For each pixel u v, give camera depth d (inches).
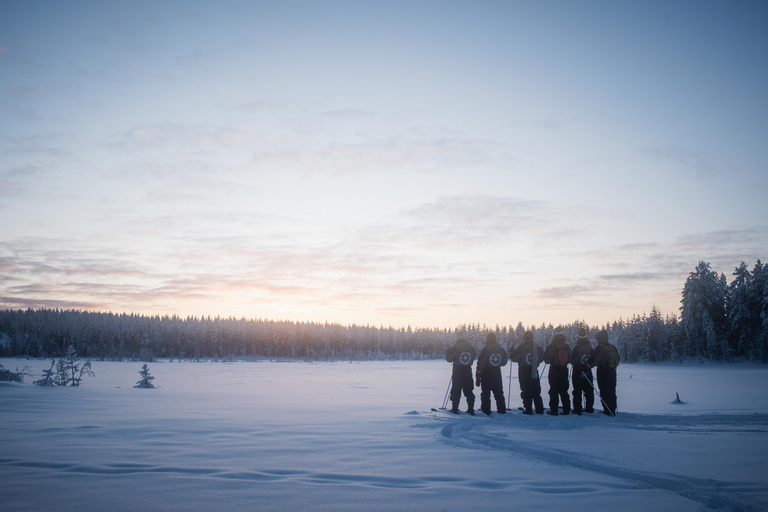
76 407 393.1
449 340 6496.1
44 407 383.6
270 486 166.9
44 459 200.7
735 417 373.4
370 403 470.0
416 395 593.9
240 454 217.5
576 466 201.3
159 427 289.1
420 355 6422.2
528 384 397.7
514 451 231.3
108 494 154.9
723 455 219.5
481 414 386.3
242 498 152.9
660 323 2842.0
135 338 4749.0
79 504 144.1
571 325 3513.8
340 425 307.6
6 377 564.1
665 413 407.8
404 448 235.1
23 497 150.2
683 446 242.1
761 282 2190.0
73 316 5059.1
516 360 403.9
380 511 140.9
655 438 267.0
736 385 901.8
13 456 205.9
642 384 944.9
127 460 201.3
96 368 1873.8
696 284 2407.7
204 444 239.9
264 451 224.7
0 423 300.0
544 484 172.1
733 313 2258.9
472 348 397.4
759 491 160.6
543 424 327.9
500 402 393.1
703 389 778.8
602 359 387.9
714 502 149.9
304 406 430.3
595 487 168.1
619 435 278.1
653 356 2815.0
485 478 179.8
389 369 2089.1
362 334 6466.5
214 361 4092.0
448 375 1370.6
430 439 259.4
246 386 790.5
